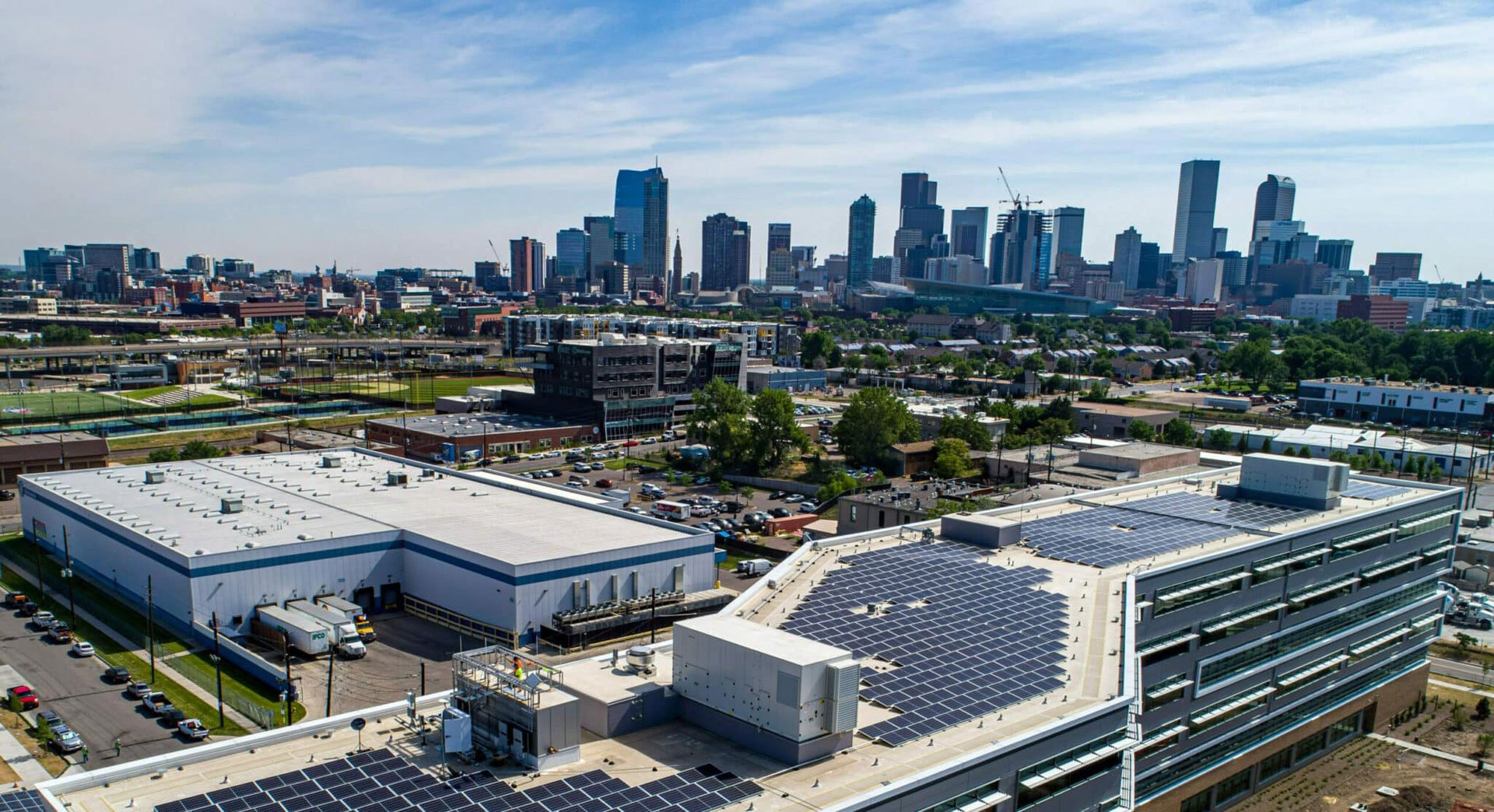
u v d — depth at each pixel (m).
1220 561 73.06
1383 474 194.38
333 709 79.94
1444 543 101.19
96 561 113.12
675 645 52.16
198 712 80.31
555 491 131.25
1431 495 99.62
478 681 48.69
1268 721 79.31
